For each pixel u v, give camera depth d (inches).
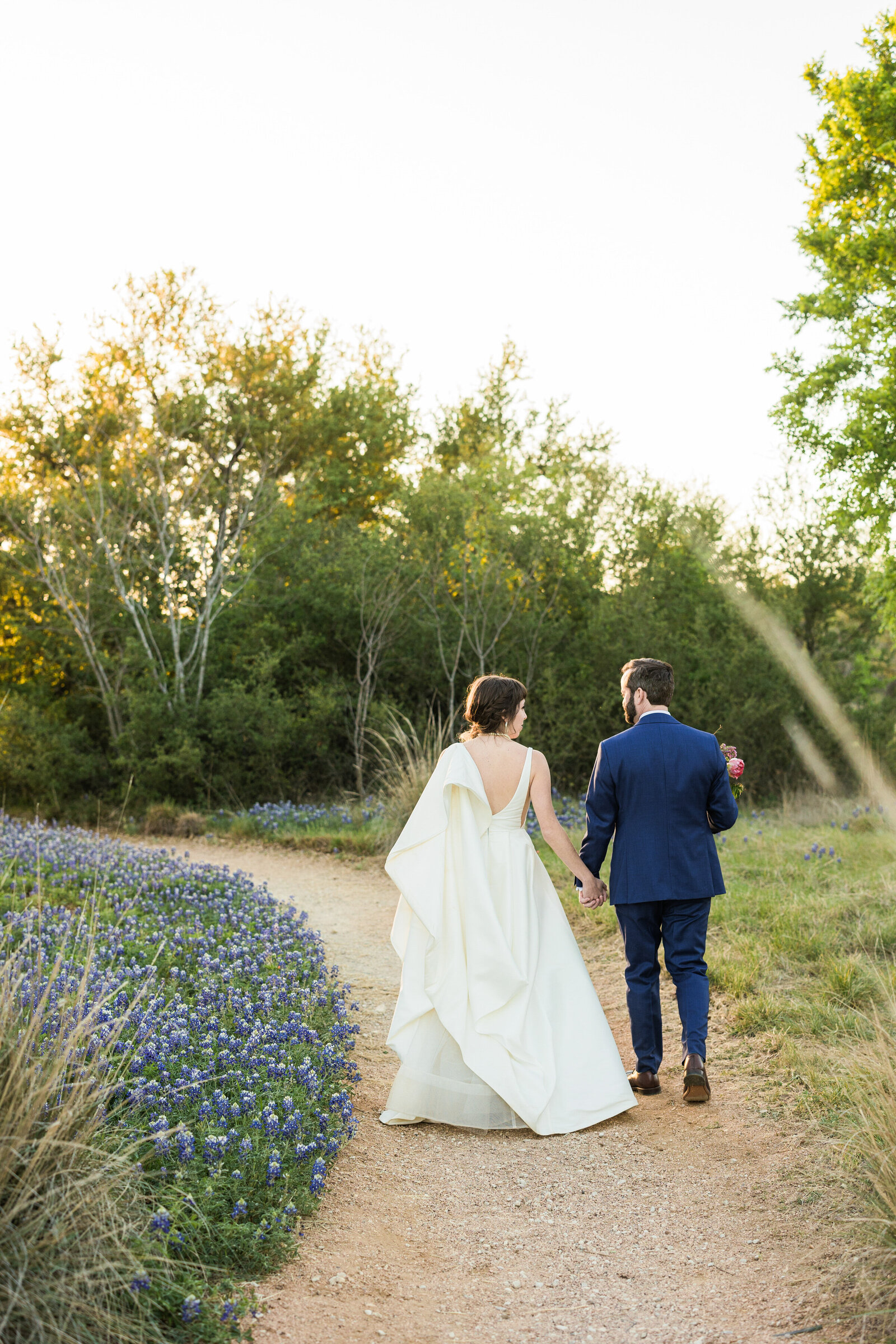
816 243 480.4
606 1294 106.3
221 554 582.6
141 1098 122.1
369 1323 98.3
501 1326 100.1
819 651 582.6
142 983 175.0
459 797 161.9
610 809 166.4
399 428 957.2
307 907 325.4
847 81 458.3
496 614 570.9
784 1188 126.6
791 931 221.3
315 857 413.1
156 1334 89.4
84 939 197.9
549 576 606.2
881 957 207.5
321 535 641.0
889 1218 108.1
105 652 566.6
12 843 324.2
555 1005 160.2
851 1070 147.6
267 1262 105.3
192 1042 151.6
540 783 163.6
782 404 477.1
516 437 933.8
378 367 981.8
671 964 163.5
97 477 563.5
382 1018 211.5
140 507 563.8
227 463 626.2
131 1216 101.0
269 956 209.9
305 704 571.2
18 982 125.1
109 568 555.2
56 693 629.3
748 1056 171.5
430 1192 131.5
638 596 604.1
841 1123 138.8
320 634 592.7
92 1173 99.0
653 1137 146.4
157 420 584.1
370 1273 108.4
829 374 462.0
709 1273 109.4
